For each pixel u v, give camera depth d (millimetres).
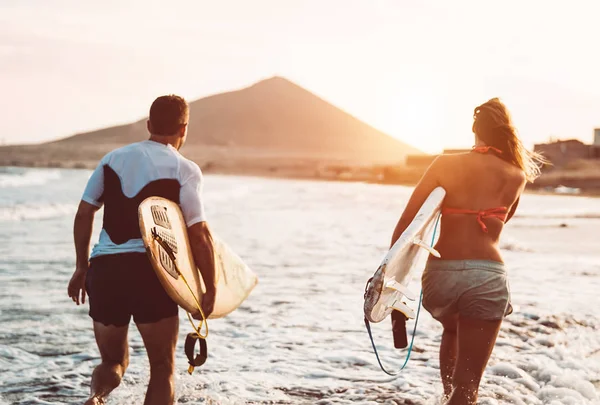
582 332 7137
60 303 8352
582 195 64812
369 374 5629
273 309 8273
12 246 14125
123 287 3754
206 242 3889
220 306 4113
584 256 13836
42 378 5410
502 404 4750
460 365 3906
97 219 20703
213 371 5656
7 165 155250
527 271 11539
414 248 4043
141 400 4785
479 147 4242
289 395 5043
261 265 12102
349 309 8328
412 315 4148
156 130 4000
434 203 3990
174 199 3883
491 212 4059
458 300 3957
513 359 6008
